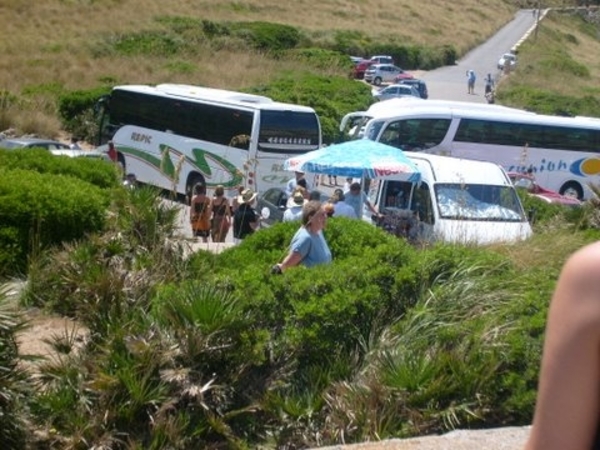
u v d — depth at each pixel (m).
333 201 24.59
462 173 25.34
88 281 12.07
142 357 9.67
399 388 9.79
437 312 11.10
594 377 2.98
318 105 55.59
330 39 102.19
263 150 37.78
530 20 155.00
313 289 11.00
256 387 10.05
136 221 14.02
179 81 70.12
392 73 89.94
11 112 51.69
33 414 9.23
